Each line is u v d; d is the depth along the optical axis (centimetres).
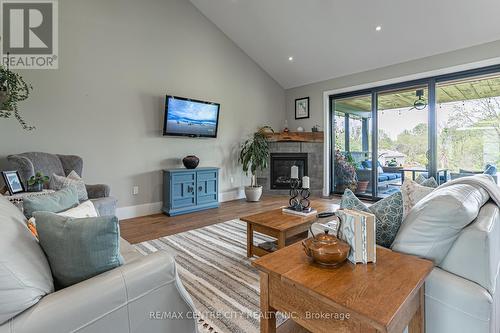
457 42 385
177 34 446
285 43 496
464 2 330
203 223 367
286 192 583
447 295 107
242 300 180
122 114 387
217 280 207
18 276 76
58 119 333
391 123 493
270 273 111
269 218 249
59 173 301
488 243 106
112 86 376
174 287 111
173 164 448
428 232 118
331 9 398
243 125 559
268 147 573
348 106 550
